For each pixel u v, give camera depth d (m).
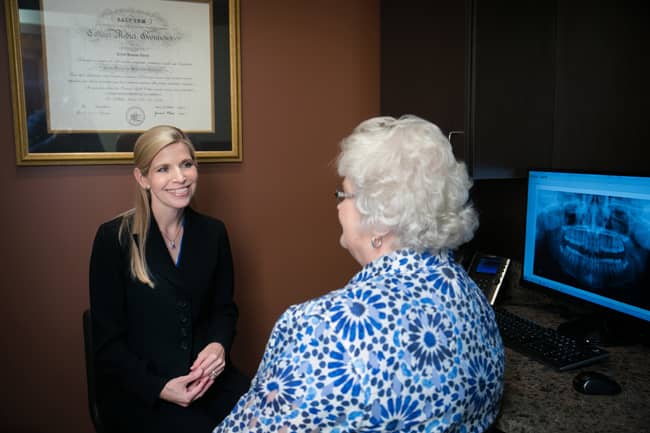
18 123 1.88
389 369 0.71
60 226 1.99
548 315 1.75
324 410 0.71
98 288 1.61
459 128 1.79
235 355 2.31
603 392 1.17
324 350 0.72
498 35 1.75
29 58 1.87
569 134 1.86
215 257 1.76
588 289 1.54
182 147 1.65
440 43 1.86
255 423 0.75
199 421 1.53
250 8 2.16
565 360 1.31
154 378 1.54
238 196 2.22
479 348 0.80
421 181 0.82
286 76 2.24
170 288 1.62
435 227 0.82
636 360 1.36
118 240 1.62
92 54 1.94
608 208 1.46
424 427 0.74
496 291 1.84
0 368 1.98
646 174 1.33
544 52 1.85
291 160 2.29
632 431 1.02
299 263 2.36
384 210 0.81
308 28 2.25
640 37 1.59
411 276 0.80
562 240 1.63
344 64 2.33
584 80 1.78
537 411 1.09
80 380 2.08
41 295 2.00
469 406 0.78
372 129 0.87
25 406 2.02
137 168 1.64
